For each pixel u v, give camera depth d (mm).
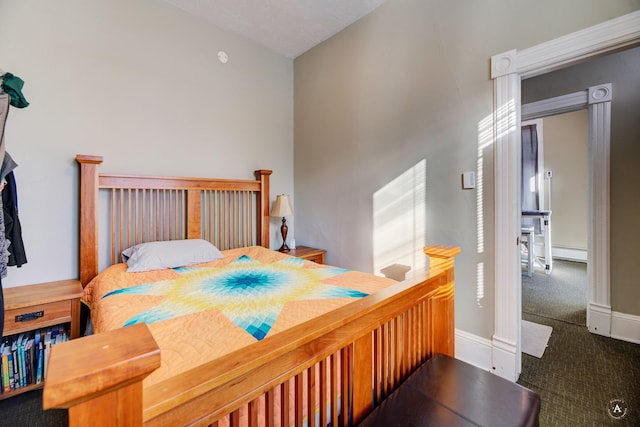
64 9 2008
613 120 2207
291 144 3428
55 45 1975
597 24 1446
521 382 1733
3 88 1739
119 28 2238
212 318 1167
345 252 2848
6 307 1539
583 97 2352
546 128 5027
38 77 1913
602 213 2262
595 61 2295
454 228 2018
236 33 2910
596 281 2312
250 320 1145
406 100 2287
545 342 2195
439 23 2064
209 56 2738
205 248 2289
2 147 1569
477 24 1870
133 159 2326
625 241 2180
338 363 917
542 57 1609
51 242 1966
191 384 525
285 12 2576
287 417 721
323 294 1443
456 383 1072
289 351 705
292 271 1943
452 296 1439
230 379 573
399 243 2371
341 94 2844
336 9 2516
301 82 3309
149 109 2398
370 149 2580
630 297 2178
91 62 2119
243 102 2998
